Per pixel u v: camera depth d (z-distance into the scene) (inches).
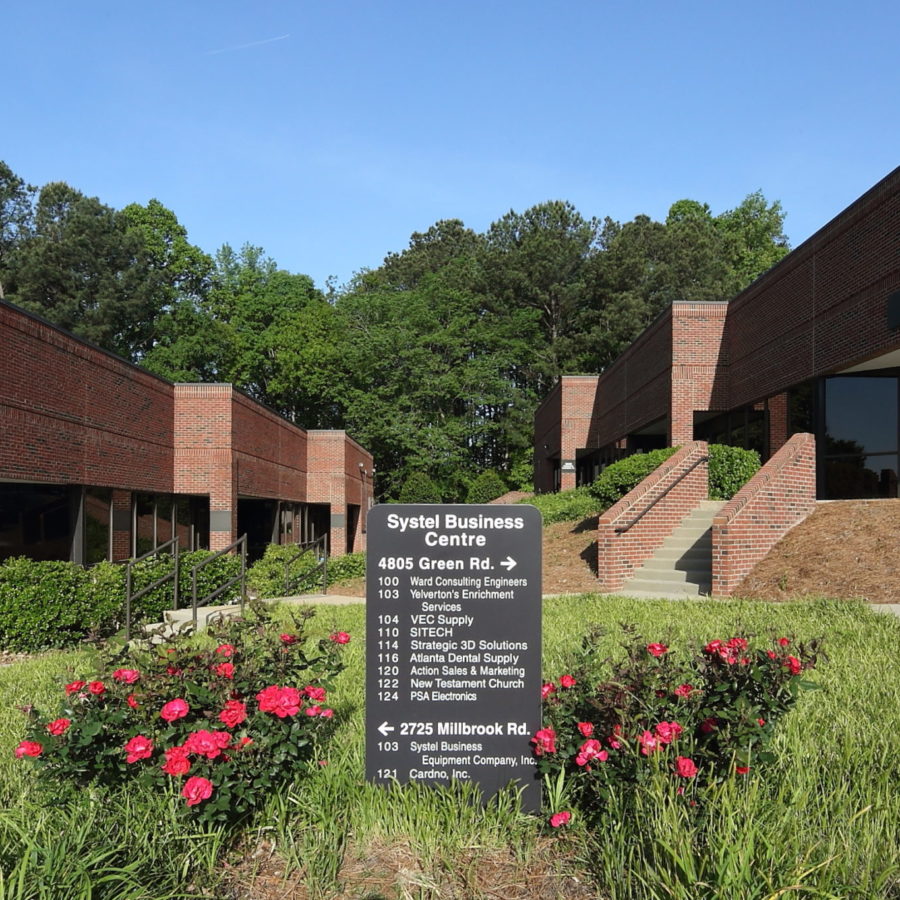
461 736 153.8
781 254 2297.0
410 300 2234.3
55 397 604.7
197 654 162.1
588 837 137.3
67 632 439.5
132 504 763.4
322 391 2095.2
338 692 231.5
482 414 2332.7
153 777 136.9
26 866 109.4
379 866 131.5
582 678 165.6
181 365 1871.3
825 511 535.5
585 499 884.0
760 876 111.5
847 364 600.4
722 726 146.1
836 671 240.2
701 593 496.4
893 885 116.4
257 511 1152.8
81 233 1894.7
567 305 2234.3
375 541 156.3
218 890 122.7
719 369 859.4
